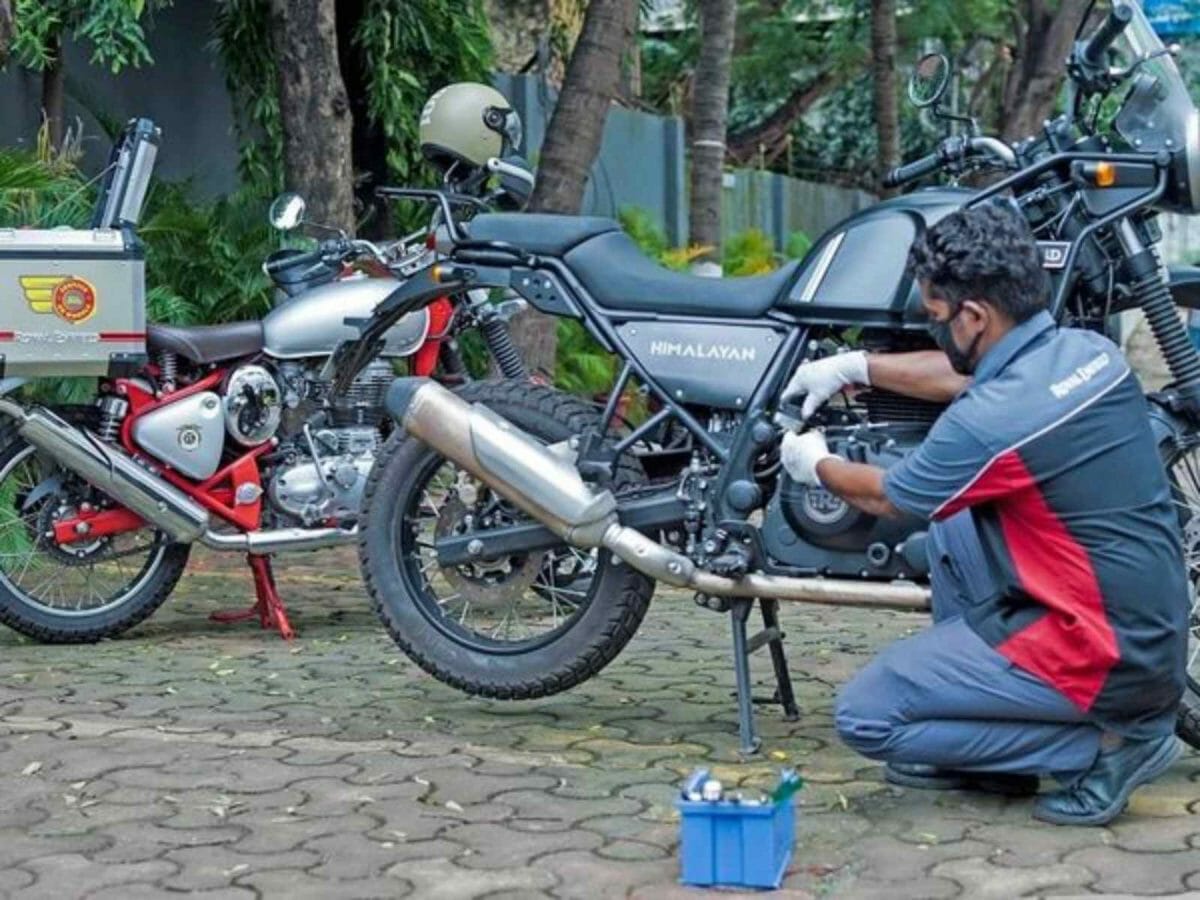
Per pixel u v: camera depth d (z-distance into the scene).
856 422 6.12
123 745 6.41
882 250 6.05
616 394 6.43
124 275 7.88
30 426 7.92
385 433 8.77
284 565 10.62
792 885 4.95
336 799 5.75
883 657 5.55
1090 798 5.41
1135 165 5.92
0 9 8.73
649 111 26.11
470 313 8.72
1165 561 5.29
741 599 6.24
